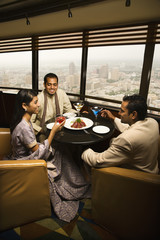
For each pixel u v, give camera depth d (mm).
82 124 2020
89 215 1758
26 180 1409
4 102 4324
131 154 1346
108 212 1478
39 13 2594
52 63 3672
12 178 1363
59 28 3176
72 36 3217
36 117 2502
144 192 1190
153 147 1379
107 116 2395
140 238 1359
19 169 1342
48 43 3559
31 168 1371
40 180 1458
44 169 1424
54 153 2076
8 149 2084
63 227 1616
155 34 2418
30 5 2645
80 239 1502
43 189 1513
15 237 1510
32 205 1542
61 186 1928
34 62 3879
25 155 1663
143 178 1173
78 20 2723
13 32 3641
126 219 1371
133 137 1302
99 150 3297
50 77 2287
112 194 1372
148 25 2445
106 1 2031
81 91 3465
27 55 3926
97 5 2158
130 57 2754
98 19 2607
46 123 2182
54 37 3436
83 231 1578
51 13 2533
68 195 1886
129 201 1288
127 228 1401
